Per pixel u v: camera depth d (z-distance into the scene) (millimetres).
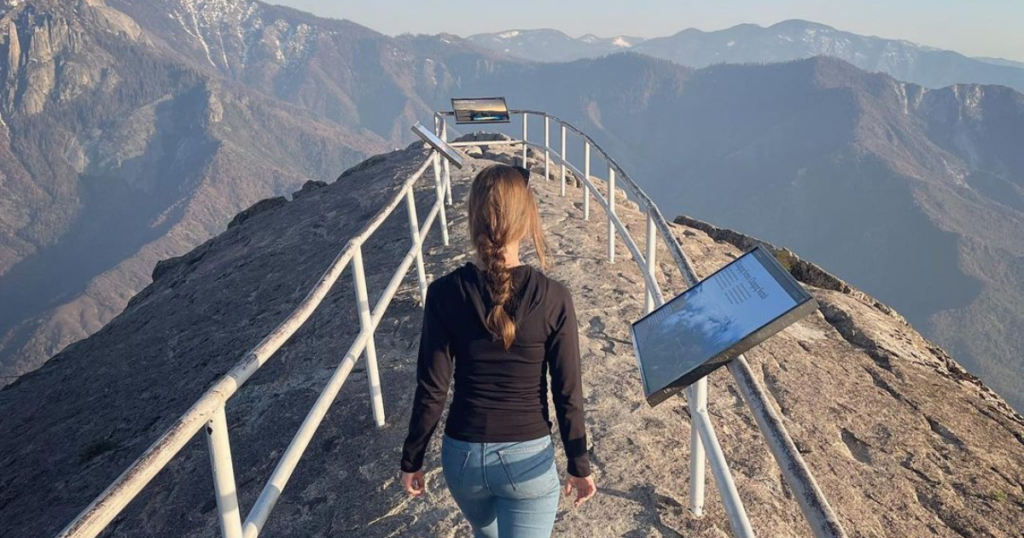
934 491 5688
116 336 14109
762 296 2793
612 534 4738
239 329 11312
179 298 14570
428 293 3088
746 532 3078
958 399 7570
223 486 3055
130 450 8461
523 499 3084
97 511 2154
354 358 5336
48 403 11672
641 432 5961
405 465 3205
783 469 2389
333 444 6363
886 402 7102
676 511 4941
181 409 9141
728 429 6121
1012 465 6320
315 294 4418
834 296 10250
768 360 7656
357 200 17375
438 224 13344
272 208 22484
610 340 7910
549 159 18969
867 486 5652
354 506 5457
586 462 3090
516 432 3021
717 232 14047
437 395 3088
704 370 2676
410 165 19906
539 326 2971
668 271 10578
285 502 5715
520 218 2977
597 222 13406
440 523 5078
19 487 8648
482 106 19188
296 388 7672
